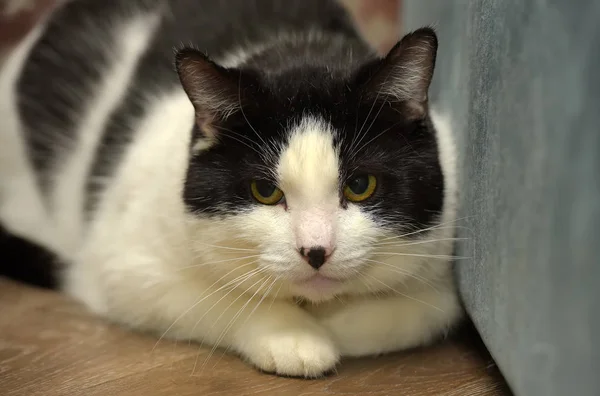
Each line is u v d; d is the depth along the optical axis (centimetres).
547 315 114
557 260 109
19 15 283
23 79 232
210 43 207
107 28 230
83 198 214
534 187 120
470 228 164
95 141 216
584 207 100
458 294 177
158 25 221
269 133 156
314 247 146
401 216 157
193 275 172
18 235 224
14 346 178
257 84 157
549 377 114
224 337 171
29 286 216
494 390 157
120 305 183
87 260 203
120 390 158
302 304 174
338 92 158
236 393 155
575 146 102
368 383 159
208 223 160
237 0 224
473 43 167
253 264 158
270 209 154
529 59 122
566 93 106
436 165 165
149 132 194
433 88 218
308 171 150
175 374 164
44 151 229
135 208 183
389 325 169
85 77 226
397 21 307
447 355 173
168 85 206
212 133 161
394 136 159
